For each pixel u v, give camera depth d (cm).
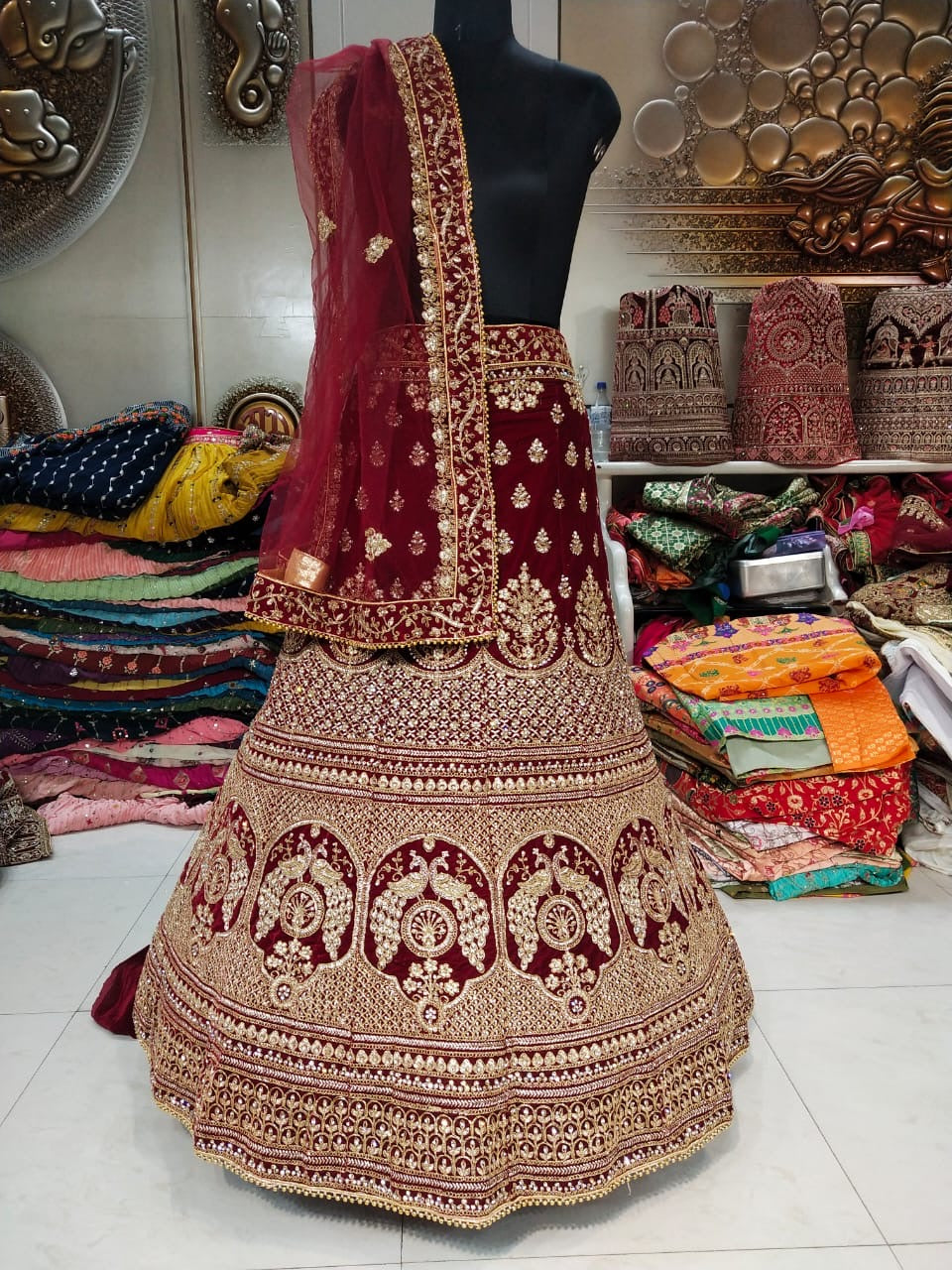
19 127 302
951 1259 125
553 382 136
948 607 259
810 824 229
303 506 131
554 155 136
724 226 316
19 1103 156
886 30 305
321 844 126
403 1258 126
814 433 287
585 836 129
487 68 134
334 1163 121
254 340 319
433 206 129
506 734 128
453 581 129
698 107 309
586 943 125
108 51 302
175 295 316
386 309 127
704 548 265
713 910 149
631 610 267
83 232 312
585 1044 122
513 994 121
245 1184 140
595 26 304
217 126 308
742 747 227
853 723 231
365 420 128
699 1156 145
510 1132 121
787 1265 124
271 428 322
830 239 316
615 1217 133
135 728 285
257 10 301
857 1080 162
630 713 144
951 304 286
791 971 196
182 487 266
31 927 216
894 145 311
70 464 269
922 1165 142
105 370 319
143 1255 126
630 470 291
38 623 283
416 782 126
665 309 287
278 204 313
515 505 133
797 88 308
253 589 134
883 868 233
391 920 122
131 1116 154
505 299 133
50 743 285
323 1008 122
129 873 247
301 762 130
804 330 287
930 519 280
